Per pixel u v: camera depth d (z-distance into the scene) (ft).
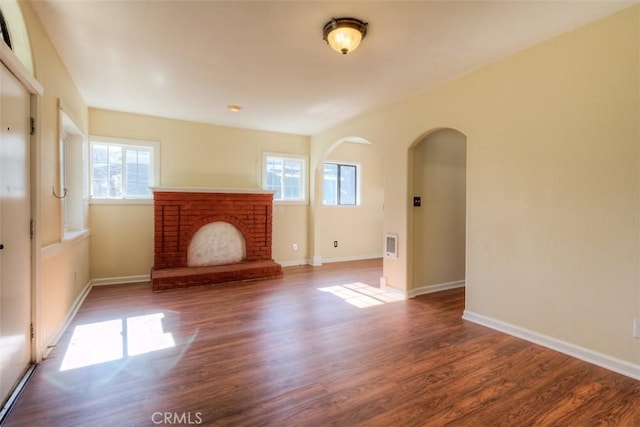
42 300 7.70
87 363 7.51
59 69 9.29
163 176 16.07
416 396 6.36
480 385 6.76
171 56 9.34
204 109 14.53
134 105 13.98
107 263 15.02
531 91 8.84
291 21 7.54
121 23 7.63
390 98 12.89
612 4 6.93
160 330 9.57
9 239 6.08
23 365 6.82
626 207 7.19
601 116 7.53
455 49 8.93
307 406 6.01
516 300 9.30
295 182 20.20
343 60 9.58
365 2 6.82
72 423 5.47
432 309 11.71
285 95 12.60
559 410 5.96
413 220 13.39
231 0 6.74
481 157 10.16
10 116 6.08
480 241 10.24
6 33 6.77
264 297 13.10
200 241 16.43
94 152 14.76
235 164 17.90
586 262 7.84
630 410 5.97
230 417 5.67
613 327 7.40
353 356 8.03
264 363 7.63
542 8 7.03
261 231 17.80
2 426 5.37
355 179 22.88
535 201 8.81
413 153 13.24
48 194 8.25
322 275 17.24
